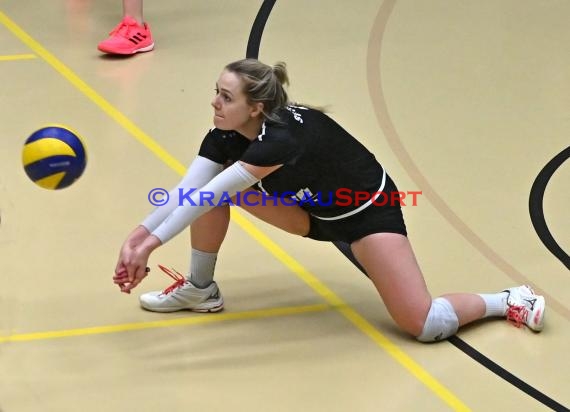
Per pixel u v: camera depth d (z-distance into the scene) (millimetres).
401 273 7703
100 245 9078
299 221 8125
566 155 11055
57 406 7008
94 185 10031
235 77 7133
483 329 8250
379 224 7707
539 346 8023
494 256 9266
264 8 14594
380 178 7809
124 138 10945
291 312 8344
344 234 7824
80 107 11594
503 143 11258
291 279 8820
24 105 11562
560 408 7254
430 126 11547
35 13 14352
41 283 8523
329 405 7141
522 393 7398
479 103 12109
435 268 9023
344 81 12469
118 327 8016
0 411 6914
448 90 12391
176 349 7766
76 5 14750
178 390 7250
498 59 13227
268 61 12930
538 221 9844
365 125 11461
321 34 13781
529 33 13992
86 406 7023
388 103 12008
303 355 7754
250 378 7434
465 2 14961
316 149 7418
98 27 13953
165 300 8195
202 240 7969
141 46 13023
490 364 7738
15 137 10836
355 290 8703
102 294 8422
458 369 7645
